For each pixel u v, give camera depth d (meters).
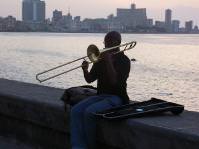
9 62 67.44
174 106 5.63
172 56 102.19
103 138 5.62
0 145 7.15
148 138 5.08
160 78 50.22
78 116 5.69
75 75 43.19
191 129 4.91
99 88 5.86
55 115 6.28
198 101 33.03
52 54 91.06
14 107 7.04
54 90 7.59
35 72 51.22
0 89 7.63
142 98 33.78
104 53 5.65
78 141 5.68
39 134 6.73
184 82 46.41
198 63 80.00
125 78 5.76
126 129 5.33
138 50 128.62
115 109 5.62
